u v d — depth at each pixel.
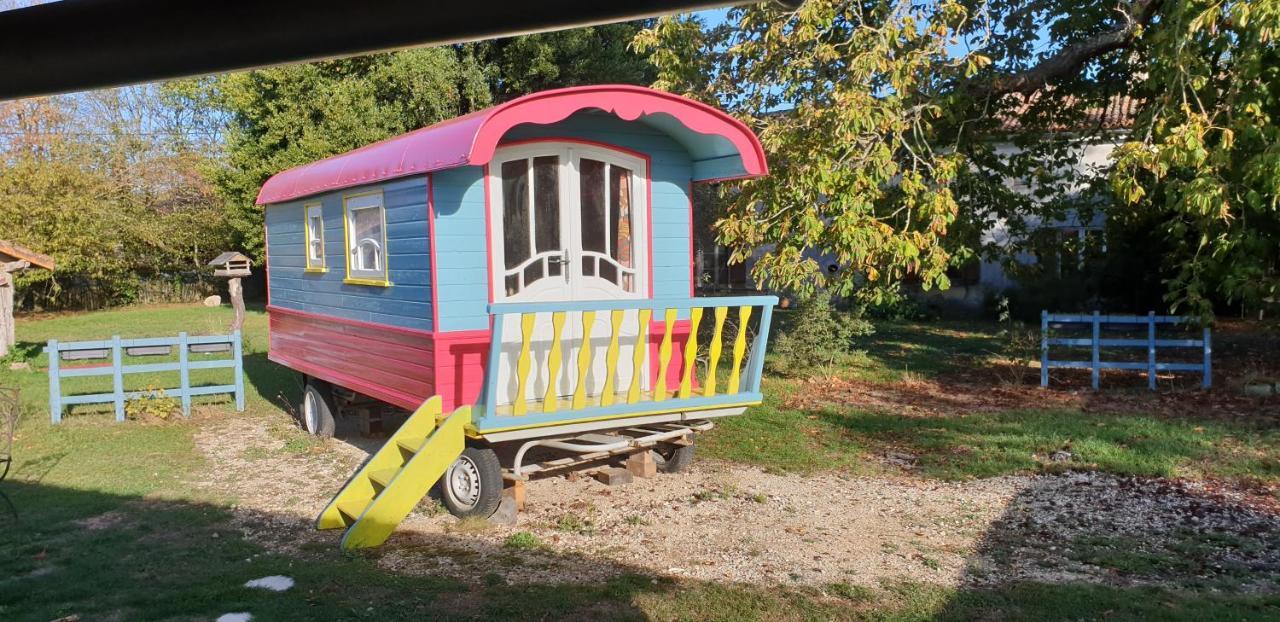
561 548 5.84
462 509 6.57
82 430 9.73
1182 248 11.84
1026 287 19.81
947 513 6.61
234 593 4.93
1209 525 6.20
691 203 7.70
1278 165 8.58
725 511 6.68
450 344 6.55
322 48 0.76
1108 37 11.58
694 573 5.37
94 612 4.66
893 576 5.30
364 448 8.98
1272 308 11.16
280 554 5.71
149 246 29.03
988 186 13.52
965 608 4.74
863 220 10.57
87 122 31.31
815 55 10.79
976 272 21.17
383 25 0.73
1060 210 14.08
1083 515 6.48
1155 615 4.57
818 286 12.99
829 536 6.09
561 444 6.72
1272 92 9.31
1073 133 14.16
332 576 5.21
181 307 29.44
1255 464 7.59
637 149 7.34
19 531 6.14
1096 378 11.61
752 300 7.09
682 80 12.38
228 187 25.70
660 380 6.83
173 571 5.34
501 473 6.45
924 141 11.19
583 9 0.70
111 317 25.59
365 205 7.58
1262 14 8.19
